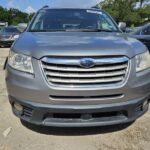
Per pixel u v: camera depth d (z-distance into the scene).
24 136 1.93
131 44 1.87
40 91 1.71
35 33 2.20
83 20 2.53
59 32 2.23
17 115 1.86
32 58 1.74
